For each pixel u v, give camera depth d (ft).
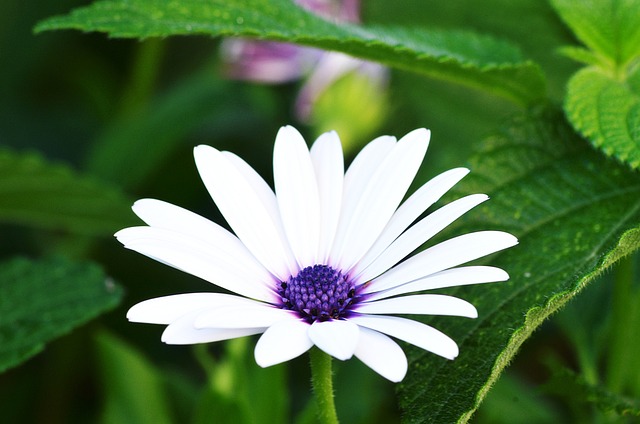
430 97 1.39
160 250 0.90
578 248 0.97
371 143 0.99
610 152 0.97
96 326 1.50
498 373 0.91
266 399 1.15
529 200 1.01
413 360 0.94
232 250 0.93
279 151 0.98
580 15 1.07
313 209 0.96
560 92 1.20
